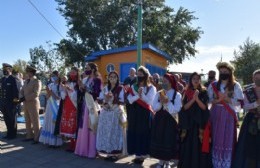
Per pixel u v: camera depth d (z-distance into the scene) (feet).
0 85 30.40
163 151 20.27
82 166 22.21
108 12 95.20
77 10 95.30
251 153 17.66
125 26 94.99
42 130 27.84
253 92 17.99
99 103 24.52
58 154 25.23
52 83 28.07
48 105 27.68
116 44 98.58
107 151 23.12
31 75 29.19
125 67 58.34
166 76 20.58
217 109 18.88
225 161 18.49
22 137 31.14
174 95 20.26
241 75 100.83
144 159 23.35
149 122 22.43
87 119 24.35
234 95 18.66
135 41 97.91
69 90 25.81
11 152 25.68
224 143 18.56
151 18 100.58
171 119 20.34
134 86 22.75
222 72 18.84
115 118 23.40
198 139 18.95
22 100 29.45
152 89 22.52
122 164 22.84
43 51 100.83
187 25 103.86
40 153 25.46
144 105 22.29
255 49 102.73
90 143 24.25
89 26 94.68
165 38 101.35
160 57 66.69
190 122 19.10
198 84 19.38
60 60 101.14
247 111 18.61
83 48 95.91
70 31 97.25
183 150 19.35
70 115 25.79
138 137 22.41
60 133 26.20
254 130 17.60
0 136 31.45
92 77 25.05
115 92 23.65
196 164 18.80
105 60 60.08
